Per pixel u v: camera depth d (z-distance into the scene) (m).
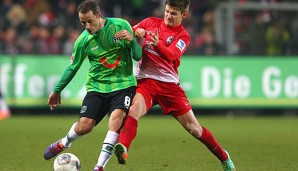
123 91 27.09
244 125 57.81
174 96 27.84
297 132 51.12
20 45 68.25
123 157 24.86
